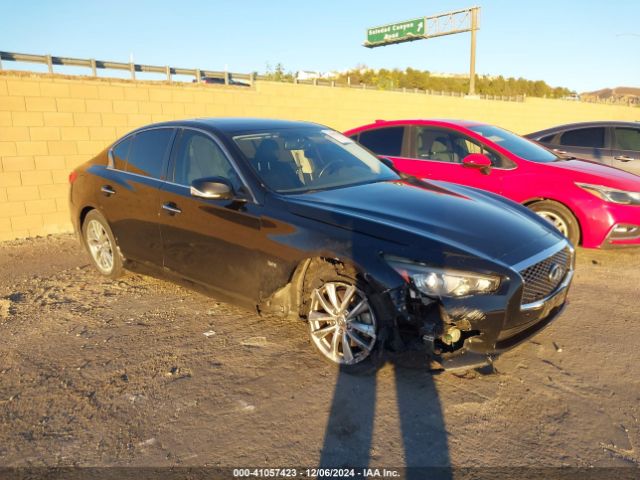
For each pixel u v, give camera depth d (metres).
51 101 7.66
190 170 4.20
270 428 2.85
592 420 2.89
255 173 3.77
